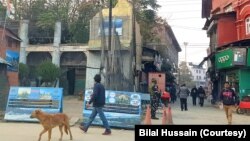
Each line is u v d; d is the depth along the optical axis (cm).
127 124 1338
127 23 2970
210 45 4112
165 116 1220
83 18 4362
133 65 2914
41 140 1009
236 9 3077
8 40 2752
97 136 1118
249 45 2589
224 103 1530
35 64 3991
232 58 2548
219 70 2984
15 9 4481
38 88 1445
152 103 1698
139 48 3656
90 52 3127
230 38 3184
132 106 1362
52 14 4288
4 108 1714
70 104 2647
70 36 4375
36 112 980
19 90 1442
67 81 4012
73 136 1105
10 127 1247
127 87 2328
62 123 1017
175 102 3688
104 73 1991
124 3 3038
